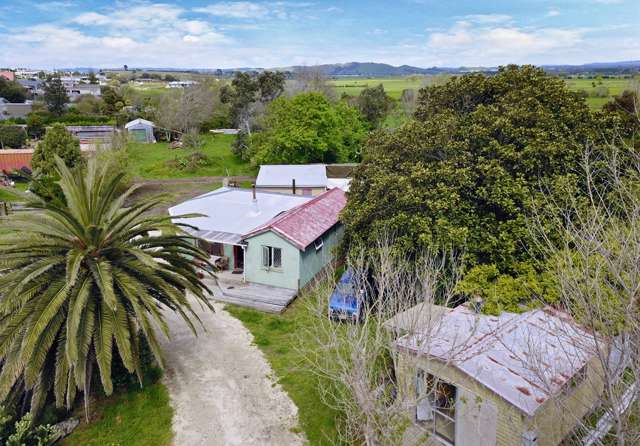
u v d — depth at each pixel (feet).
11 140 213.87
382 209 63.00
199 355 59.21
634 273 24.67
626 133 61.52
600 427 30.12
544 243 50.83
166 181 166.20
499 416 35.73
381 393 34.09
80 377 41.14
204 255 58.29
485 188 57.98
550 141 57.21
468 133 61.87
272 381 53.78
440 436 40.04
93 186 51.88
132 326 46.70
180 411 48.91
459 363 37.40
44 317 40.75
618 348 27.09
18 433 40.09
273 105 195.52
